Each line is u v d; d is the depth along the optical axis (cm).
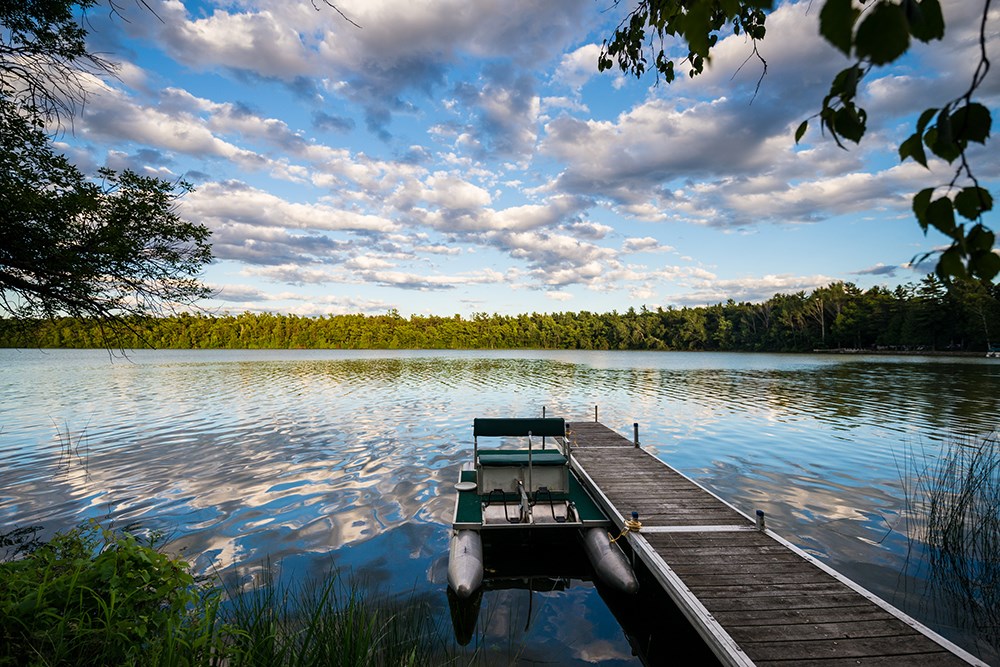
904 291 7544
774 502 1028
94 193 677
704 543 721
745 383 3378
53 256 632
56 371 4500
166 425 1864
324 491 1129
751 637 496
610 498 923
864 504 1007
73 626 353
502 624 640
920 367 4556
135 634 366
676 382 3509
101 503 1040
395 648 507
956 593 656
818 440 1572
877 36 68
